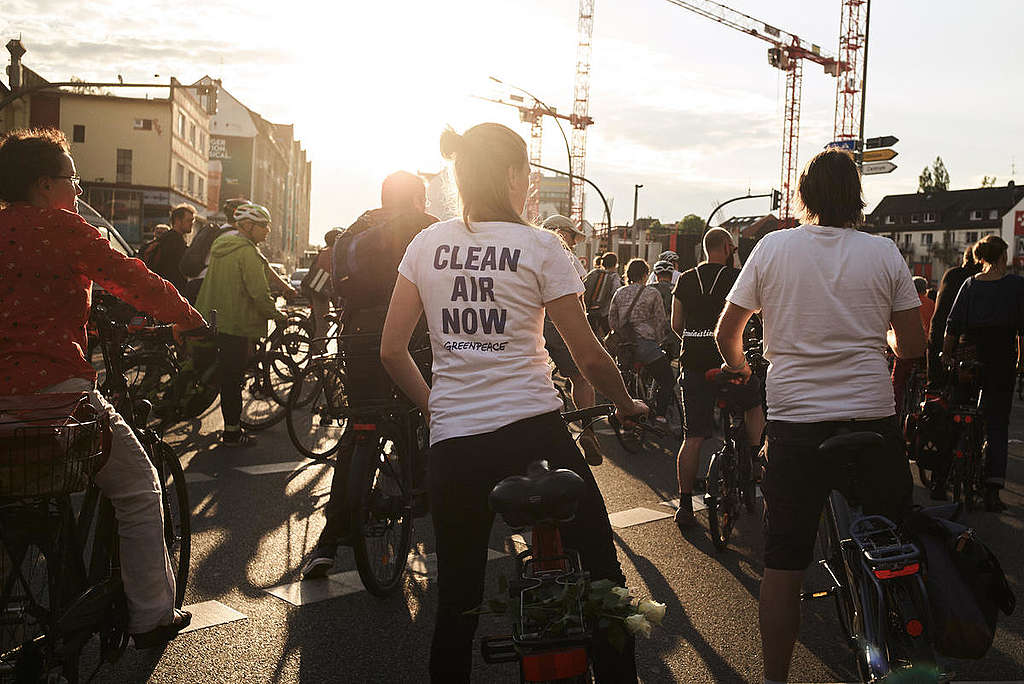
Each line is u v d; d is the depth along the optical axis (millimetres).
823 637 4164
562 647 2176
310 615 4230
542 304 2611
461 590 2602
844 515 3203
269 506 6168
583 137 95250
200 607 4281
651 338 9195
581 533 2596
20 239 2963
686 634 4109
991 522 6453
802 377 3174
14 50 50406
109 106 61188
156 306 3156
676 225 105375
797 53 93375
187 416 7941
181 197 66188
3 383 2893
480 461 2512
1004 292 6684
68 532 3039
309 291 12352
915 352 3279
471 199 2650
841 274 3148
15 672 2744
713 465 5461
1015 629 4309
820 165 3246
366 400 4539
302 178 167750
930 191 134500
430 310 2629
